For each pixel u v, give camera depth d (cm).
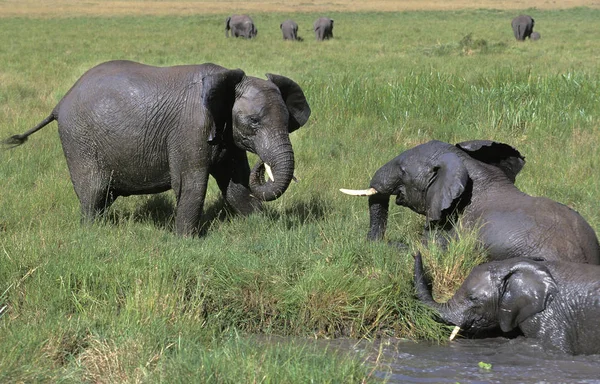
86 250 968
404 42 5019
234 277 927
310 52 4262
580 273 848
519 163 1059
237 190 1190
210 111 1081
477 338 891
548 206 959
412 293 915
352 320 899
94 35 5438
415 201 1046
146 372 708
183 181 1112
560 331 838
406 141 1719
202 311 880
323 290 913
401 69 3162
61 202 1260
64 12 8962
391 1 12156
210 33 5991
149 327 789
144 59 3716
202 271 930
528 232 934
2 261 922
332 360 738
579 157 1516
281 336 887
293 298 906
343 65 3406
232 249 1010
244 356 729
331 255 977
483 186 1009
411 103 1992
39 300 865
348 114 1952
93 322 809
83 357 754
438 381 759
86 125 1125
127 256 950
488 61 3509
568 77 2108
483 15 8994
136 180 1143
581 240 927
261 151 1084
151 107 1105
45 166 1507
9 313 858
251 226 1150
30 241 995
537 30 6356
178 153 1108
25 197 1268
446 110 1955
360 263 974
